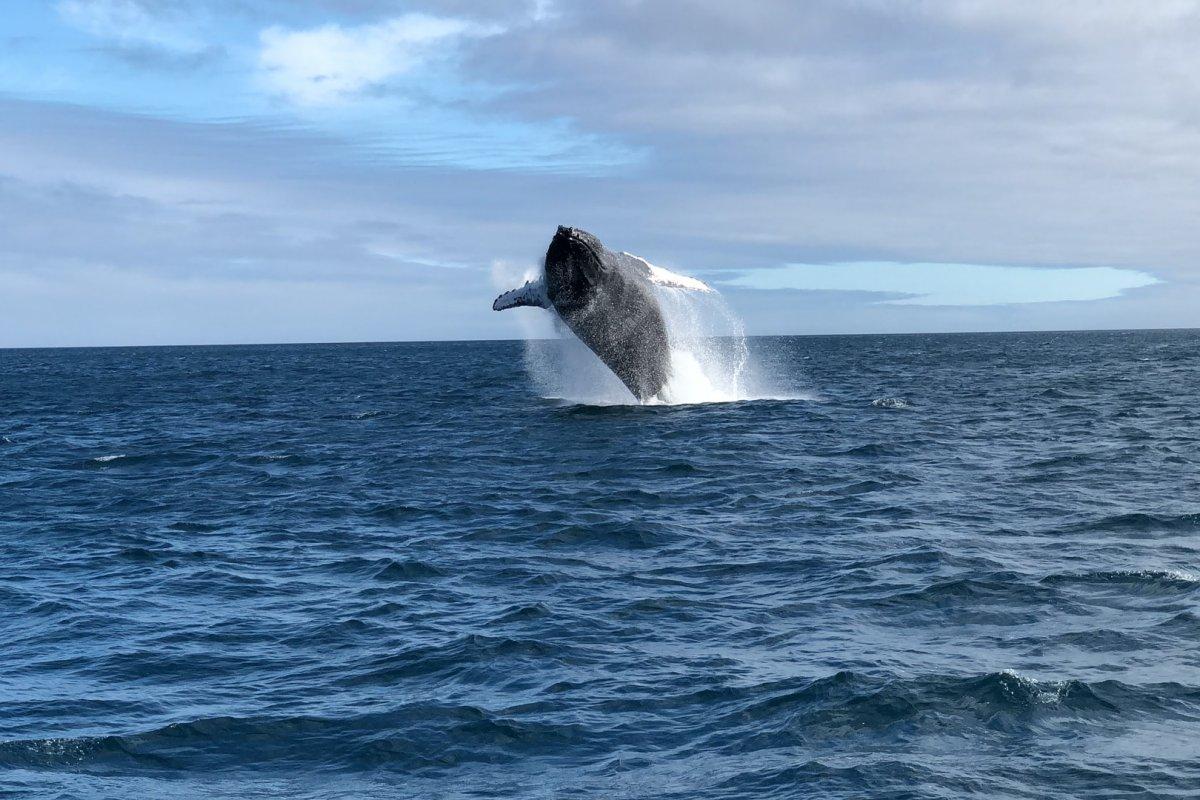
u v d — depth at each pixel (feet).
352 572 97.81
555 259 167.32
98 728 61.52
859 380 367.04
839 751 55.77
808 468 150.41
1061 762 53.57
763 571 94.07
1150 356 609.01
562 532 112.06
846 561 96.17
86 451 193.16
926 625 76.95
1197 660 67.15
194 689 67.92
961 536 105.29
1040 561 93.81
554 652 72.95
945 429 197.88
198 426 239.91
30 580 97.14
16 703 65.72
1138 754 54.24
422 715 62.59
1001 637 73.31
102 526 122.21
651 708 62.80
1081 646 70.49
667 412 212.84
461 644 75.05
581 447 173.47
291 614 84.43
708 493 132.98
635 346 199.41
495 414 235.81
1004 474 143.84
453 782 54.24
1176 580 84.89
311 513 127.24
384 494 138.41
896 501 125.18
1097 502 121.19
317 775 55.52
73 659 74.28
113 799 52.54
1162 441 176.04
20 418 270.87
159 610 86.28
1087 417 220.64
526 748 57.98
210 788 54.03
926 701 61.26
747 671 68.03
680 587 89.61
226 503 135.64
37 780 54.75
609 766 55.36
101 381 469.16
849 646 72.33
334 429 224.33
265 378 478.59
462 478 149.07
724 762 55.26
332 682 68.74
